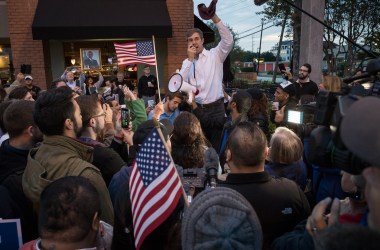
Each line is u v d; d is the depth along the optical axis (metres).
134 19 8.98
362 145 0.78
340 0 14.65
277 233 1.81
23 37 8.82
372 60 1.36
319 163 1.19
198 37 4.15
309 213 1.90
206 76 4.16
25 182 1.97
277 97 4.46
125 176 2.18
